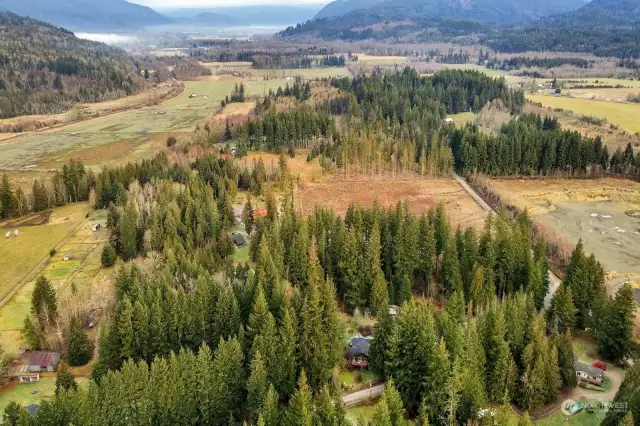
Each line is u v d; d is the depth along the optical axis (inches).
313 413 2522.1
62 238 5561.0
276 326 3255.4
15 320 4015.8
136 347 3257.9
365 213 4879.4
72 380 2938.0
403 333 3034.0
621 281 4603.8
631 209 6358.3
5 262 5019.7
